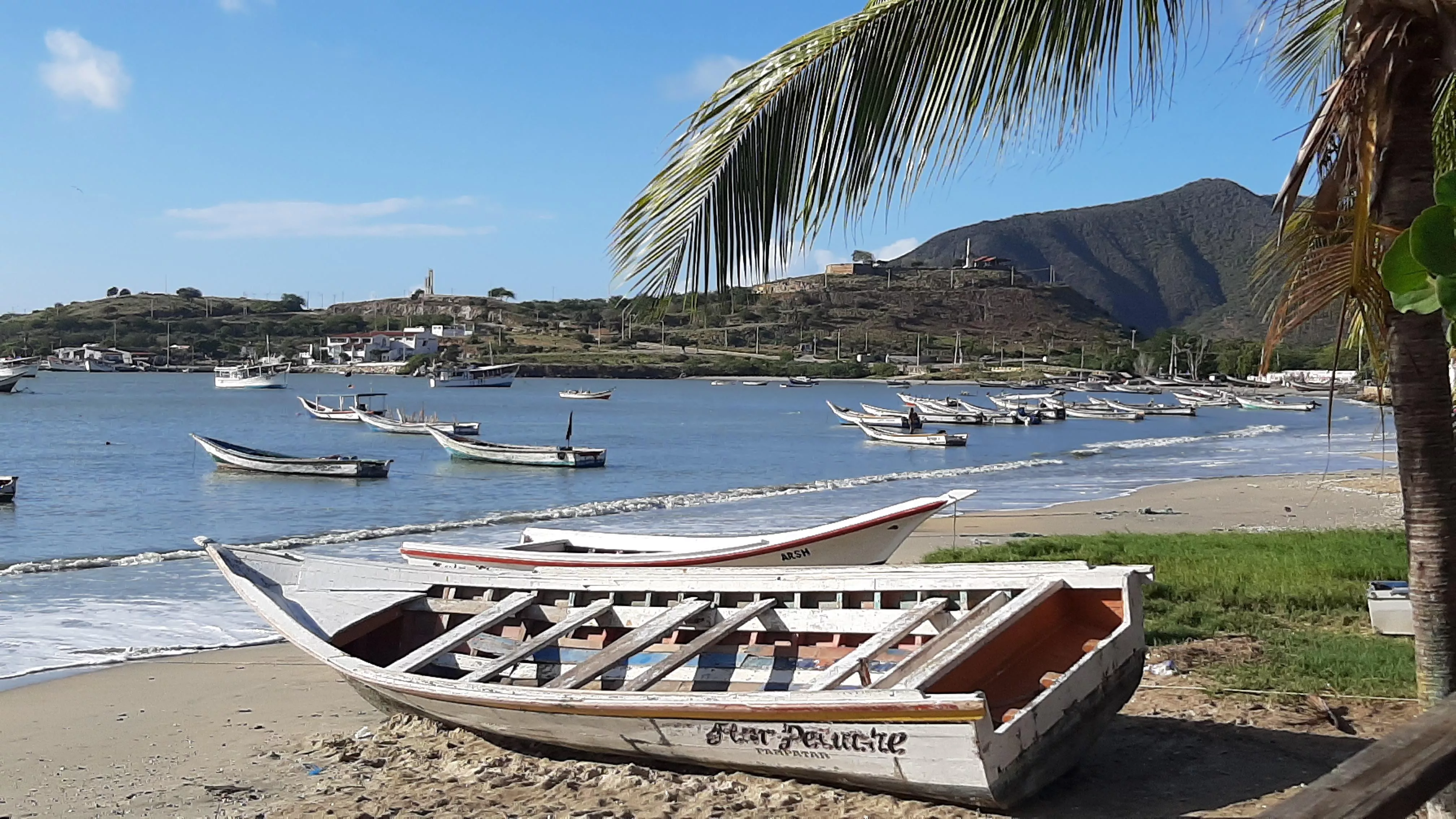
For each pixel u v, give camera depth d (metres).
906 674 6.50
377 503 30.95
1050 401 92.69
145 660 12.15
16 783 7.86
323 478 37.00
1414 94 4.77
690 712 6.57
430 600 9.36
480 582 9.20
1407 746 2.78
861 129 5.25
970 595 7.60
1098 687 6.46
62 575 18.31
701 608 8.01
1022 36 5.14
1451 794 4.75
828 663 7.68
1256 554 16.20
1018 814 6.32
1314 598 12.27
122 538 23.91
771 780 6.81
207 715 9.80
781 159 5.30
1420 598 5.23
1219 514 26.14
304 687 10.88
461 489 34.69
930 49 5.17
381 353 176.50
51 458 43.69
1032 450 55.34
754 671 7.81
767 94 5.27
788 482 37.94
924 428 74.44
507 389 138.38
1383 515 25.44
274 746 8.66
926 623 7.59
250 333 196.88
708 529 24.80
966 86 5.18
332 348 175.88
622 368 168.25
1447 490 5.16
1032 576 7.38
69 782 7.86
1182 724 8.00
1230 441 63.38
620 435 65.44
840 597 8.04
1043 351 187.50
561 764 7.54
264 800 7.34
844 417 73.44
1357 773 2.63
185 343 186.00
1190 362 154.88
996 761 5.76
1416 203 4.82
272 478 36.88
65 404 92.25
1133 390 135.12
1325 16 6.62
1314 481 34.97
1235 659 9.76
